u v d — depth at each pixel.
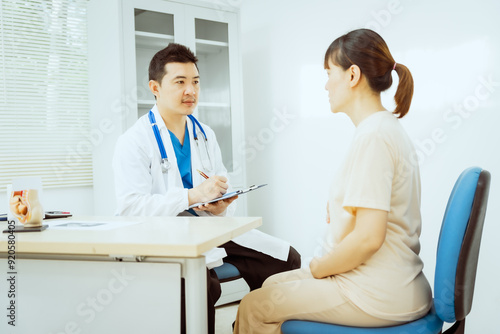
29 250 1.02
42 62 2.61
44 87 2.62
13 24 2.52
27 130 2.58
